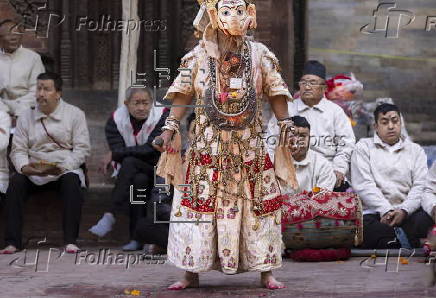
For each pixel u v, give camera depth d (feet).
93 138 80.02
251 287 45.44
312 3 101.14
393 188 61.87
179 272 51.72
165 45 84.17
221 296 42.57
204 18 44.19
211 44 43.62
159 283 47.34
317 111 65.05
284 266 54.29
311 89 64.69
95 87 85.97
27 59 73.41
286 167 44.80
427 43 100.83
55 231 67.41
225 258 43.52
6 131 65.21
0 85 72.43
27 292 44.60
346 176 66.49
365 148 62.90
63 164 64.23
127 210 62.64
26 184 63.62
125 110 64.44
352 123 71.46
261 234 43.96
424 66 100.37
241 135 43.93
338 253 56.49
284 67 85.20
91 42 85.76
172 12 84.74
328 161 61.82
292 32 86.02
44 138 65.26
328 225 56.18
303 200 56.85
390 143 62.64
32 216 67.41
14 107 72.18
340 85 73.46
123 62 69.77
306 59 88.38
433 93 99.50
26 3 84.33
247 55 43.93
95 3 85.46
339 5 101.24
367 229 59.57
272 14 84.84
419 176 61.82
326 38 100.58
